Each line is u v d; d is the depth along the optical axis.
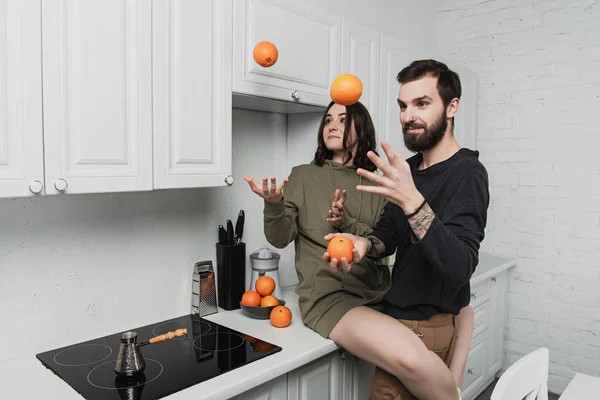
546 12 2.87
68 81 1.16
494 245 3.11
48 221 1.46
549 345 2.93
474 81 3.05
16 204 1.38
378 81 2.21
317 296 1.66
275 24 1.68
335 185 1.78
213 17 1.49
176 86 1.40
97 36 1.21
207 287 1.84
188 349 1.47
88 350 1.47
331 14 1.91
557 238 2.88
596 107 2.72
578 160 2.79
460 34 3.20
